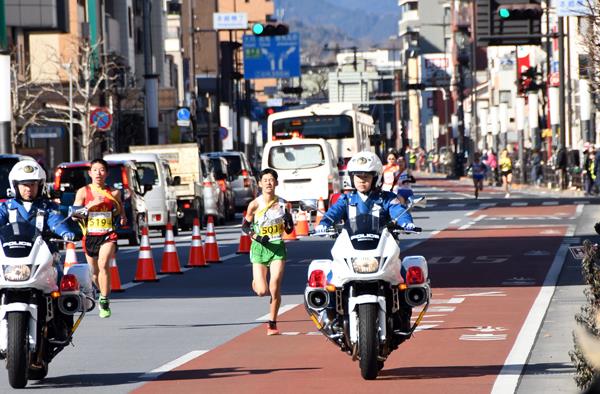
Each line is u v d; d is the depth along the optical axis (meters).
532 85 178.75
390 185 68.50
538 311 41.47
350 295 28.02
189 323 41.06
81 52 170.75
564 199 130.75
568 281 51.78
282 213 37.72
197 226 64.25
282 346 34.88
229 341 36.31
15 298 28.41
